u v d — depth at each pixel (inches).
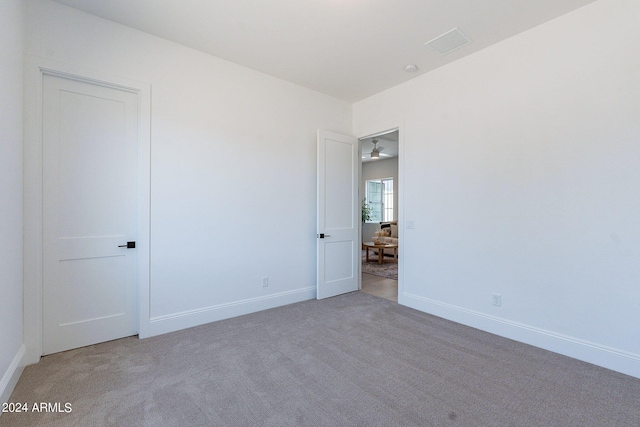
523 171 100.0
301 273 145.6
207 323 115.3
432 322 118.1
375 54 114.2
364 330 109.6
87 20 91.3
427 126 129.3
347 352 92.3
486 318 109.7
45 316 88.6
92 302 96.3
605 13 83.3
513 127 102.2
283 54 114.5
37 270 84.2
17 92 76.2
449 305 121.3
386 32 99.9
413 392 72.1
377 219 351.3
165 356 89.0
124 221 101.0
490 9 88.1
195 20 94.3
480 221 111.4
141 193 100.7
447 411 65.2
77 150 93.0
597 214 85.2
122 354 90.0
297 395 70.6
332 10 89.0
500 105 105.5
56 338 90.4
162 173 105.0
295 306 137.1
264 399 69.1
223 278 119.9
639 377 78.4
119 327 101.1
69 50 88.4
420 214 132.2
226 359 87.4
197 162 112.7
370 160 341.1
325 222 149.2
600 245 84.8
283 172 137.7
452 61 119.6
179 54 108.3
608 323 83.5
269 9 88.6
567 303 90.9
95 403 67.1
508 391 72.7
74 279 93.2
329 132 150.3
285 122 138.1
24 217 81.6
